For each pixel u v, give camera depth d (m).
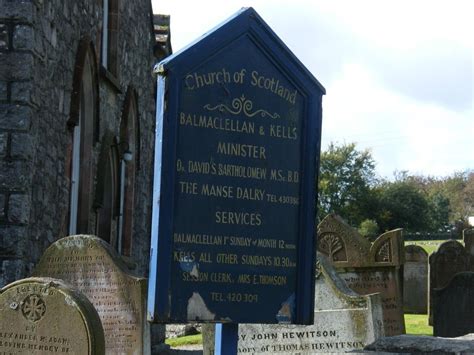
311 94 6.54
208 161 6.14
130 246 19.72
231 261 6.20
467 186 90.88
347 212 66.50
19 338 8.13
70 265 11.49
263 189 6.34
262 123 6.36
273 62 6.41
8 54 11.69
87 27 15.20
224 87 6.21
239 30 6.25
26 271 11.67
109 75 16.66
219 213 6.17
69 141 13.83
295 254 6.45
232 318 6.18
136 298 11.25
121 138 18.34
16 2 11.70
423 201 69.56
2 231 11.46
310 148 6.52
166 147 5.98
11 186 11.53
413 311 26.53
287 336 9.62
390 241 15.29
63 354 7.94
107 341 11.34
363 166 67.50
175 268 6.00
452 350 7.82
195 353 16.53
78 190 15.25
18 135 11.60
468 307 16.75
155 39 22.06
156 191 6.00
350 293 9.75
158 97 6.06
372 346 8.30
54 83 12.95
